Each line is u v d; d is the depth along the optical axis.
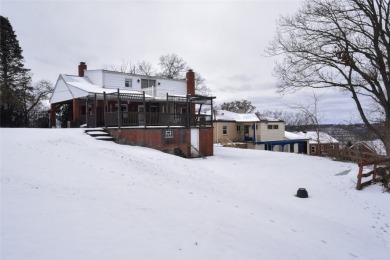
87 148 12.80
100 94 21.78
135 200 7.14
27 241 4.25
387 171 13.03
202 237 5.43
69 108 28.30
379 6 17.23
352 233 7.78
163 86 29.53
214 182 11.82
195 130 20.12
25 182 7.28
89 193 7.12
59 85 25.56
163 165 12.58
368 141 22.88
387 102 18.05
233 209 8.03
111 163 10.96
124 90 25.12
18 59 39.56
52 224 4.94
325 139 37.62
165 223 5.83
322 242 6.74
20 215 5.16
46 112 31.48
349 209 9.96
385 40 17.23
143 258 4.19
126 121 23.98
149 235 5.06
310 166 17.14
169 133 18.59
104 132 17.23
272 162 18.08
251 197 10.48
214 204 8.20
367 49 18.27
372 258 6.41
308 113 32.44
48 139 13.48
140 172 10.58
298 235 6.88
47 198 6.25
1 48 37.34
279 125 42.38
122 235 4.87
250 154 22.23
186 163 14.40
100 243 4.47
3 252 3.88
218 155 21.16
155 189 8.67
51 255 3.92
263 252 5.28
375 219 9.13
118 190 7.83
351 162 18.83
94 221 5.30
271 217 7.99
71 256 3.95
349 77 19.09
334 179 13.97
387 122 17.88
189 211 7.02
